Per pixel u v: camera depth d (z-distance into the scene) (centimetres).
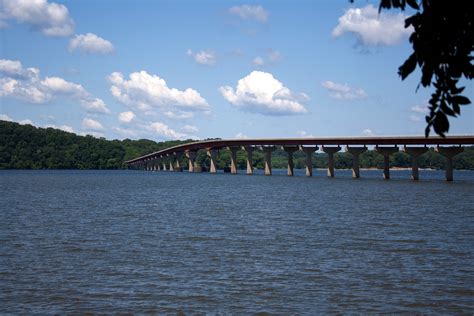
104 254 3500
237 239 4147
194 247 3766
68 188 12438
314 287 2602
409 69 680
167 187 12875
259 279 2762
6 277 2830
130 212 6456
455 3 645
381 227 4912
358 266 3094
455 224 5159
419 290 2552
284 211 6525
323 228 4834
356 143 18012
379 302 2350
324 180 17138
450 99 671
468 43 654
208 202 8056
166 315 2177
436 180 16975
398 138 16475
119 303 2341
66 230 4731
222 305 2303
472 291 2536
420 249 3694
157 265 3125
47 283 2697
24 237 4291
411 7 672
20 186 13400
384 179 17375
